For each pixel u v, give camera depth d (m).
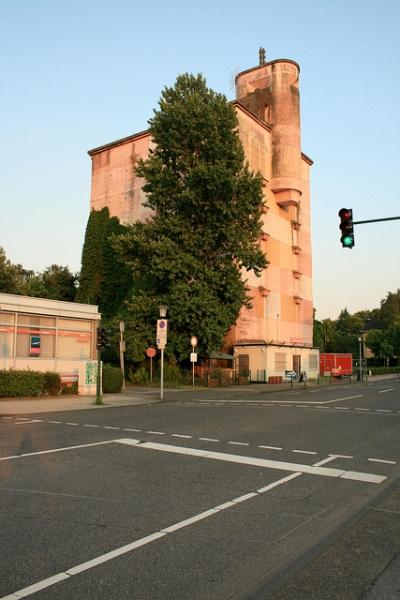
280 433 12.28
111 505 6.21
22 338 25.22
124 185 52.25
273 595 3.94
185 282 33.66
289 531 5.35
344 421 14.89
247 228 35.06
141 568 4.37
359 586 4.11
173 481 7.43
